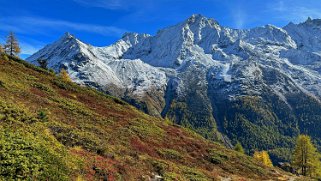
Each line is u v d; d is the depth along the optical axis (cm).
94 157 2688
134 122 5775
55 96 5516
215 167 5069
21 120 2831
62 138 2911
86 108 5428
